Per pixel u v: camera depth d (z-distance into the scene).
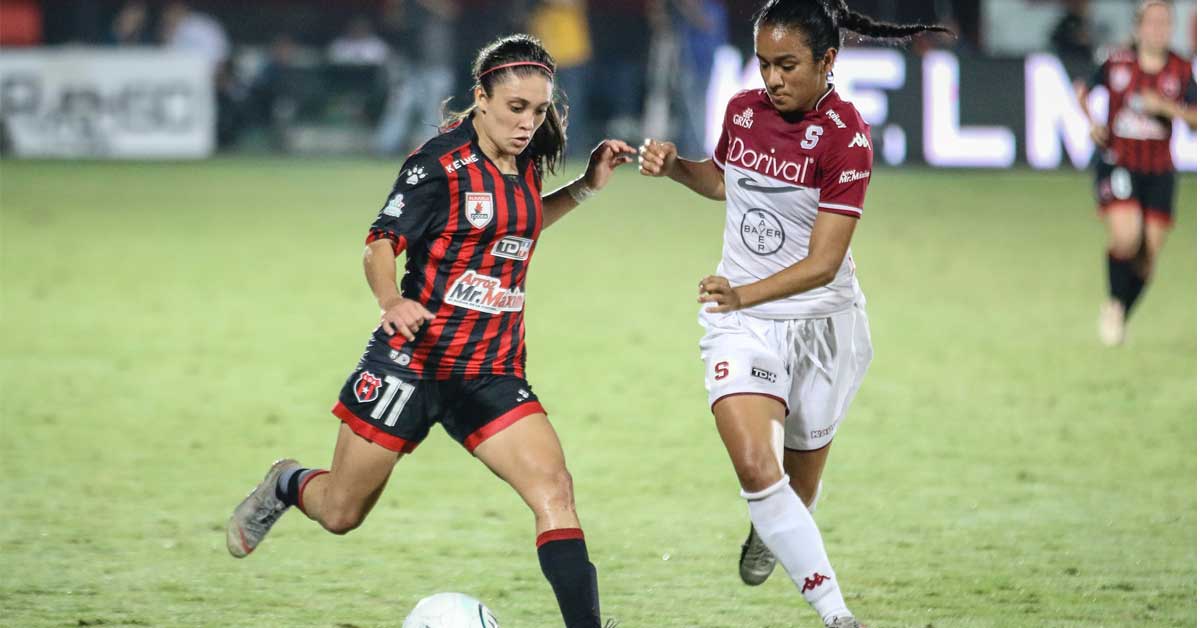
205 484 22.83
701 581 18.58
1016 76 72.06
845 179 15.73
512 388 15.78
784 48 15.39
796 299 16.64
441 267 15.51
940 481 23.23
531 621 17.02
